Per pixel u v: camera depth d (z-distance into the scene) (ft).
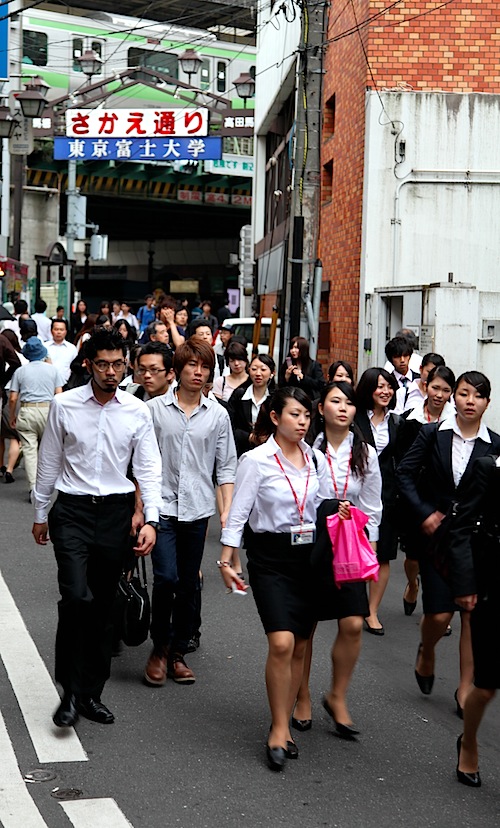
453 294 51.34
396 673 25.52
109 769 19.01
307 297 55.83
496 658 18.19
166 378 26.12
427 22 60.08
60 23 145.48
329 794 18.30
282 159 107.24
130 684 23.99
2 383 50.96
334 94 71.77
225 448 24.18
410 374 35.73
